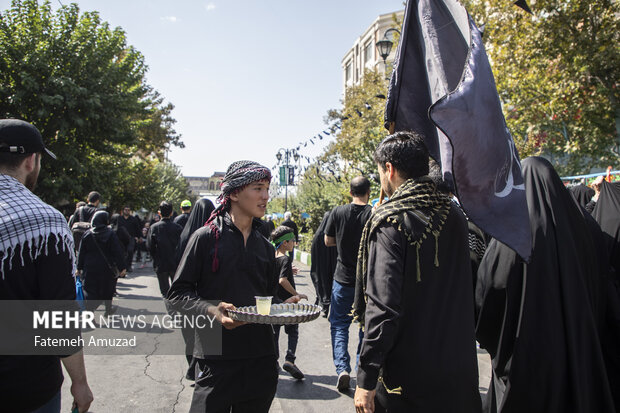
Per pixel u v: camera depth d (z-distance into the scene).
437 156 2.48
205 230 2.44
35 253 1.75
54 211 1.87
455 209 2.13
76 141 19.73
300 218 19.59
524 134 16.88
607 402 2.06
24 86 17.52
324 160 19.11
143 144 30.28
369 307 1.90
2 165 1.87
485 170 1.91
